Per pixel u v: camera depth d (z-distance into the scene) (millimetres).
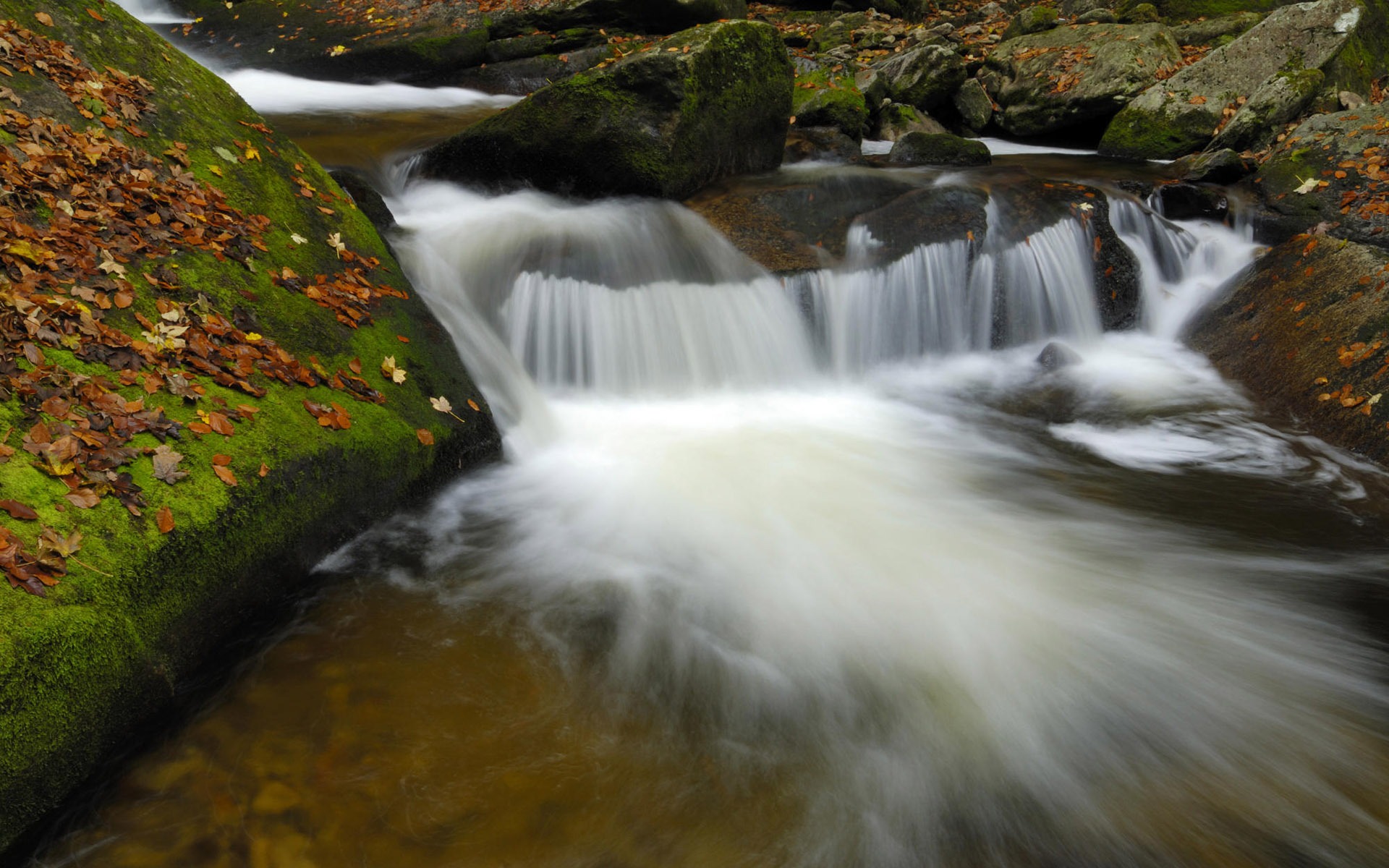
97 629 3438
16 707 3121
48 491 3645
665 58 8102
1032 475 6363
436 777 3547
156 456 4027
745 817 3510
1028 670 4398
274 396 4742
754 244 8125
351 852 3217
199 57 15570
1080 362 8180
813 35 17969
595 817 3438
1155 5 16203
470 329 6781
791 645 4492
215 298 5117
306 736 3701
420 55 15008
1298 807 3656
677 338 7469
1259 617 4809
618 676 4184
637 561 5105
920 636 4609
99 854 3164
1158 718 4125
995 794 3701
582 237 7680
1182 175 10562
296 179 6543
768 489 6020
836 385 7949
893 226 8367
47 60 5848
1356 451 6445
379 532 5031
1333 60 11070
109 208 5191
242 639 4199
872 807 3594
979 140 13844
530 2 16016
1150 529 5648
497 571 4906
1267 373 7492
